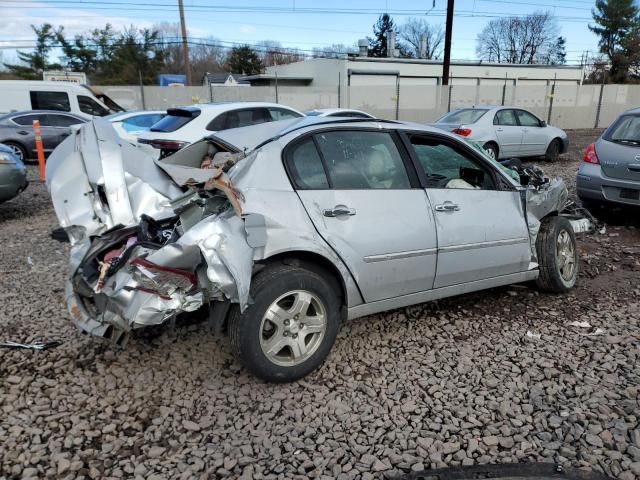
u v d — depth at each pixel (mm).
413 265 3783
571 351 3783
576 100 28641
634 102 29484
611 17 57531
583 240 6684
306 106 25109
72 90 16781
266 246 3123
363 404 3158
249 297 3078
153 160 3986
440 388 3324
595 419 2986
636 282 5199
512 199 4422
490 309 4539
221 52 64375
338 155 3652
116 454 2738
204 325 4141
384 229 3611
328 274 3500
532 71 42062
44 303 4633
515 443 2809
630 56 52094
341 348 3838
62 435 2875
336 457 2709
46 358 3670
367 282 3586
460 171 4441
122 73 45438
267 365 3211
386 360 3672
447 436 2867
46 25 44406
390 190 3742
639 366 3555
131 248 3102
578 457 2693
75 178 3406
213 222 2967
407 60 37906
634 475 2564
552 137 13953
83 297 3311
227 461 2674
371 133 3857
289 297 3314
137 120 12250
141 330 4027
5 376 3445
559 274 4707
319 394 3248
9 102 16172
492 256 4254
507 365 3586
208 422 2990
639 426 2918
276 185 3322
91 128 3885
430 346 3875
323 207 3412
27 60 44812
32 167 13688
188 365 3580
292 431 2916
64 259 5969
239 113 9445
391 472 2604
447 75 25531
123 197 3404
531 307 4578
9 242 6727
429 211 3863
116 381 3393
